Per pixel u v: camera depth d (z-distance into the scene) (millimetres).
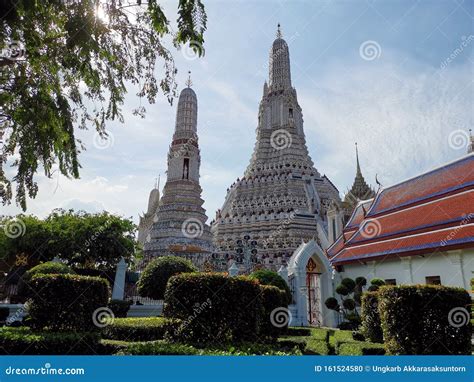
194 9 9586
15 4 9766
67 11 10648
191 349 9555
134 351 9328
